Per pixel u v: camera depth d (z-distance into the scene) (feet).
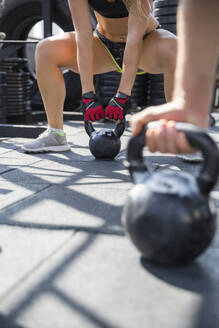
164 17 15.96
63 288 3.29
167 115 3.13
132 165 3.77
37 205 5.50
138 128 3.23
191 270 3.63
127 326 2.78
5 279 3.45
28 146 9.44
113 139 8.52
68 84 18.62
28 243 4.23
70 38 8.66
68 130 13.57
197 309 2.99
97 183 6.73
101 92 17.20
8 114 15.46
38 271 3.59
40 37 31.09
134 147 3.67
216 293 3.23
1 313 2.94
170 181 3.58
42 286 3.33
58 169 7.80
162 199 3.47
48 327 2.78
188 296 3.18
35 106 19.45
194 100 3.13
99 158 8.73
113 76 16.85
